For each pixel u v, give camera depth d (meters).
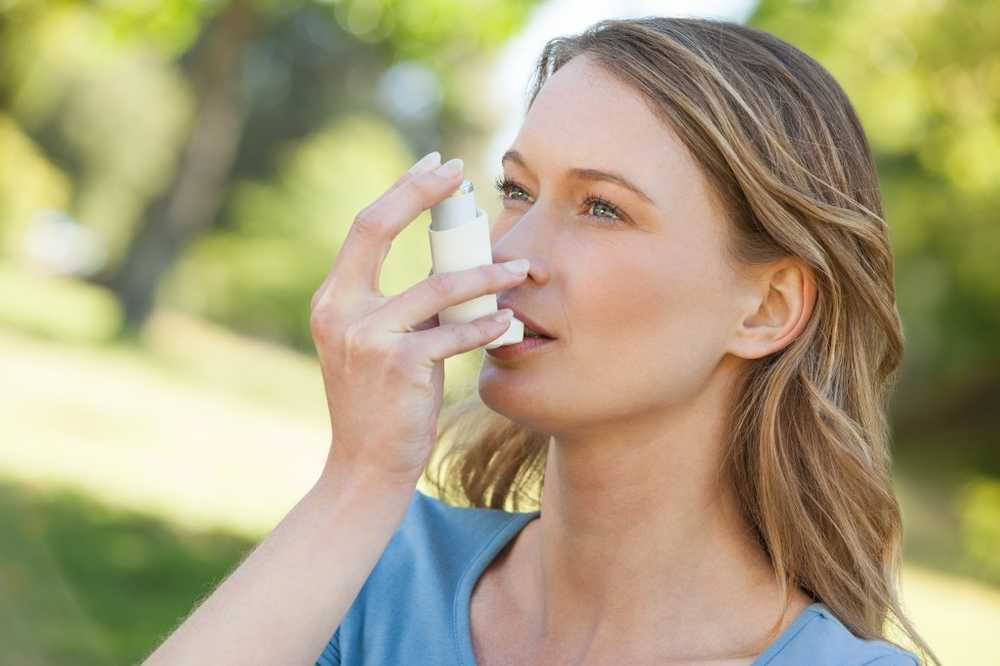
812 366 1.29
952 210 11.23
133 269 14.27
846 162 1.29
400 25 7.50
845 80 8.98
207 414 10.51
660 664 1.21
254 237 20.00
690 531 1.24
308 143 20.81
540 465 1.55
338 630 1.35
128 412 9.55
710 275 1.19
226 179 20.28
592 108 1.18
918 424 14.04
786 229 1.21
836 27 8.80
